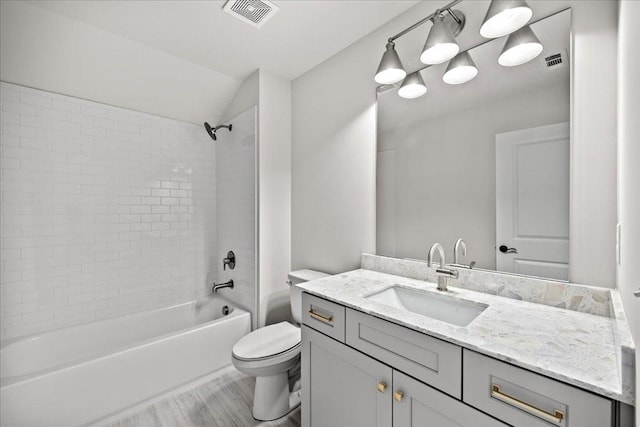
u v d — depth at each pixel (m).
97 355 1.69
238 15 1.76
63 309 2.20
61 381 1.54
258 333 1.93
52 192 2.15
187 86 2.48
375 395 1.10
